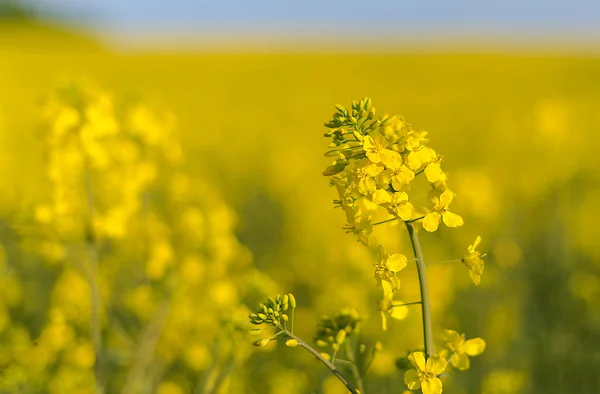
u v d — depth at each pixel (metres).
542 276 1.14
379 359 0.65
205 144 2.11
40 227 0.68
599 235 1.16
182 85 3.53
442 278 0.78
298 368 0.77
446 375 0.46
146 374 0.72
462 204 1.07
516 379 0.71
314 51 5.77
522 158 1.44
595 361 0.89
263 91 3.30
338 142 0.47
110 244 0.84
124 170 0.71
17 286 0.89
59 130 0.68
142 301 0.72
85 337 0.74
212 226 0.74
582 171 1.60
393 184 0.46
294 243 1.21
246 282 0.69
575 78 3.78
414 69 4.16
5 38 6.66
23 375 0.69
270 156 1.83
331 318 0.53
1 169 1.27
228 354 0.64
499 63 4.39
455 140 2.09
